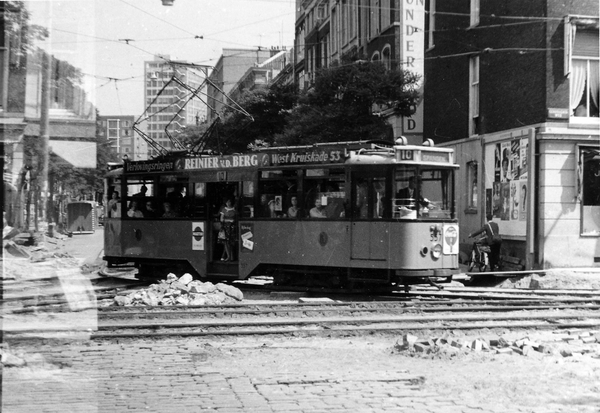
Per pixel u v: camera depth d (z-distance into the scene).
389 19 36.97
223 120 41.50
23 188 15.33
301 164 18.06
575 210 22.91
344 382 8.20
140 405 7.06
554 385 7.96
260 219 18.78
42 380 7.42
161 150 21.95
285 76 71.12
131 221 21.55
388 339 11.47
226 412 6.84
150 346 10.70
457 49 28.84
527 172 23.22
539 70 23.33
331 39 51.38
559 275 20.47
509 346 10.24
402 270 16.56
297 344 10.98
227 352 10.23
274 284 18.89
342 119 29.28
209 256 19.78
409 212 16.64
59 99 15.54
